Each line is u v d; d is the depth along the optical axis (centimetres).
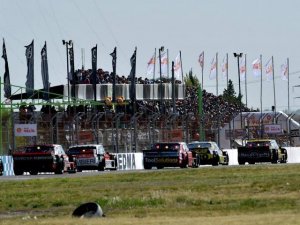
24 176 12131
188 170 12862
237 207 6031
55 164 12756
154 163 14275
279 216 5103
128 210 6003
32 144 13600
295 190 7450
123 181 9900
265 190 7575
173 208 6084
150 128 15500
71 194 7875
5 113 15738
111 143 15262
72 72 18325
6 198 7588
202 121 17450
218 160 15700
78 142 14338
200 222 4825
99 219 5184
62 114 14875
